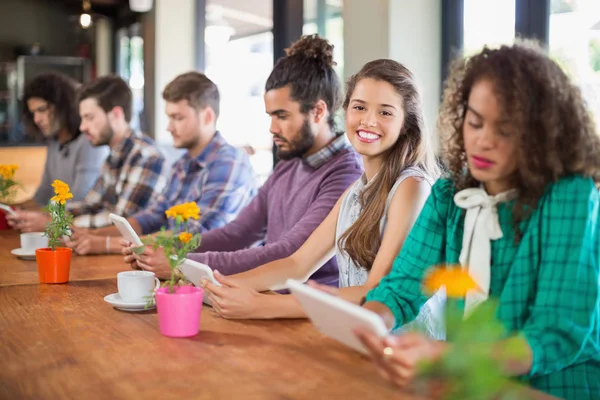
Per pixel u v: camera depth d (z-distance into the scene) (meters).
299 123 2.16
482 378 0.90
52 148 4.12
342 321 1.10
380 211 1.71
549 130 1.18
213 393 1.06
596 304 1.19
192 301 1.37
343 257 1.82
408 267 1.45
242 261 2.00
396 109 1.69
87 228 3.03
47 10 8.75
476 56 1.26
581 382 1.26
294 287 1.16
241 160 2.85
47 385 1.10
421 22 3.25
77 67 8.48
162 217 3.01
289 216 2.25
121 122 3.35
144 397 1.05
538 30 2.88
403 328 1.59
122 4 7.41
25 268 2.17
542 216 1.24
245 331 1.42
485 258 1.32
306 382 1.11
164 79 6.25
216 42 6.41
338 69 3.89
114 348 1.30
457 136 1.35
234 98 6.32
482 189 1.35
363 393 1.06
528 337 1.14
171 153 6.06
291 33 4.32
